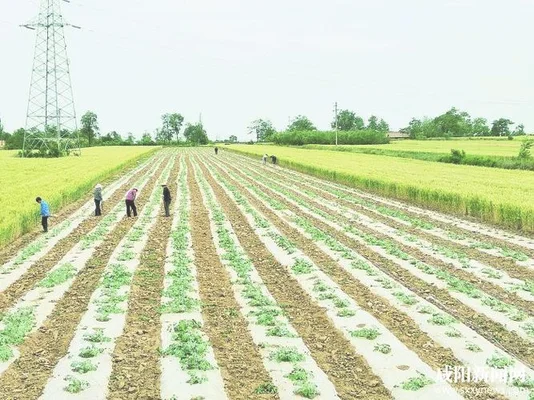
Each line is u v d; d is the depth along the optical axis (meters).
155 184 53.78
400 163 68.94
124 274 18.19
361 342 12.00
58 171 58.06
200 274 18.55
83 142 184.88
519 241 23.83
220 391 9.73
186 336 12.19
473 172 52.97
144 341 12.39
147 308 14.85
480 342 11.87
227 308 14.78
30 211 28.39
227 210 34.78
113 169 63.69
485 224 28.61
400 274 18.05
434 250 21.70
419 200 37.19
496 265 19.34
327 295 15.49
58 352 11.81
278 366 10.88
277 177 60.91
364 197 41.84
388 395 9.57
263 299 15.12
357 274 18.09
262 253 21.88
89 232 27.59
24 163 71.50
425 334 12.48
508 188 36.66
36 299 15.76
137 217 32.50
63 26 84.31
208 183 54.00
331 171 55.66
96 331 12.88
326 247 22.73
